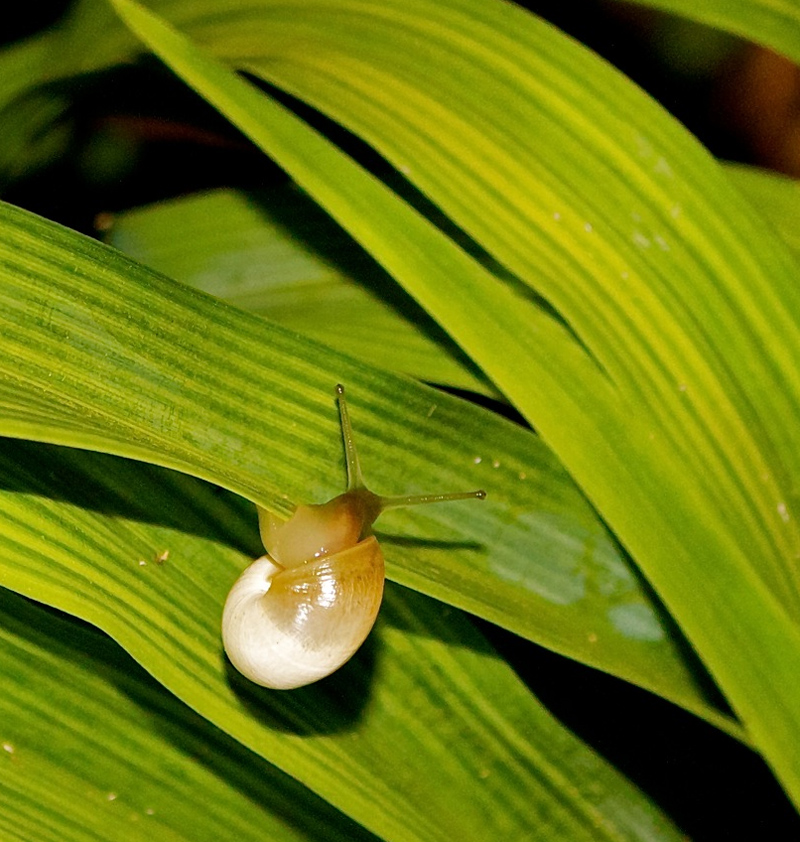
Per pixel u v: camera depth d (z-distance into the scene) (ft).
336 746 0.80
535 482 0.82
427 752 0.81
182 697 0.78
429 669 0.82
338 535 0.80
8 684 0.80
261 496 0.78
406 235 0.80
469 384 0.84
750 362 0.81
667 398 0.80
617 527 0.78
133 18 0.79
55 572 0.77
